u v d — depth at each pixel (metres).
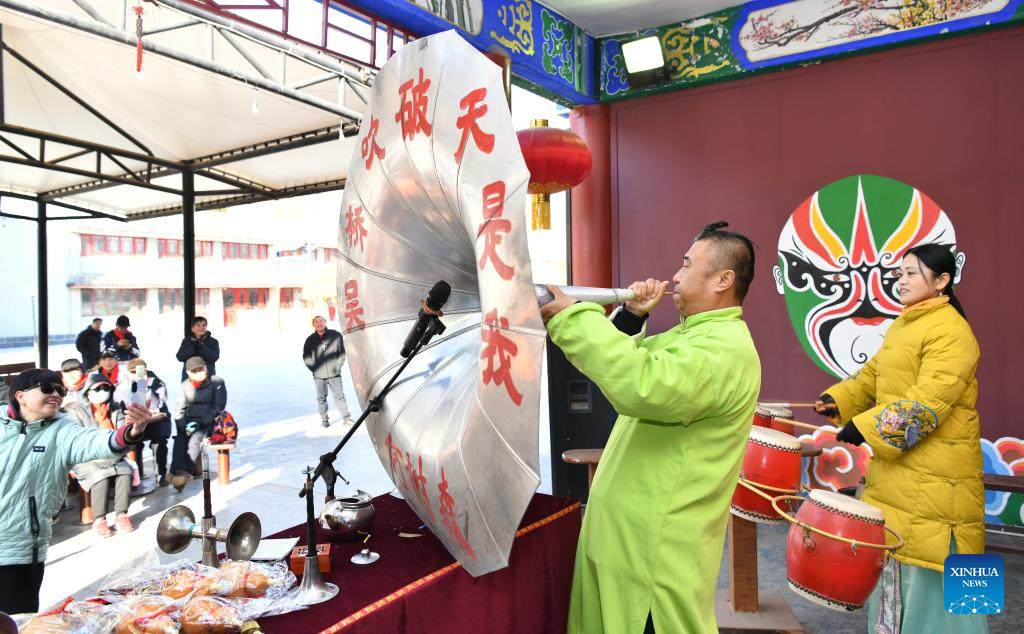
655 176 5.07
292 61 5.50
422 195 1.66
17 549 2.30
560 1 4.54
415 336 1.69
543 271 15.14
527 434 1.27
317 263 29.09
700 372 1.51
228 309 27.94
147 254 25.88
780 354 4.68
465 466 1.44
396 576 1.62
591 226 5.25
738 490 2.69
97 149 7.37
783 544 3.91
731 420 1.63
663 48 4.92
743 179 4.77
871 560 2.21
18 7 3.38
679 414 1.52
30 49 5.83
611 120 5.24
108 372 5.57
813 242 4.56
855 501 2.33
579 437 4.27
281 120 6.85
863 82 4.40
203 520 1.78
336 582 1.58
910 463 2.45
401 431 1.70
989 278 4.10
